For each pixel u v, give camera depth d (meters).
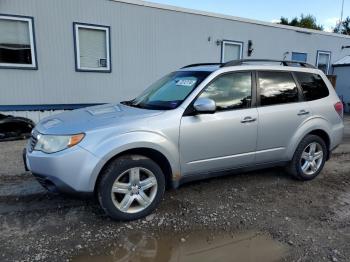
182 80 4.03
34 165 3.15
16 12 8.14
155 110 3.59
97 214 3.45
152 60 10.52
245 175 4.85
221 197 3.98
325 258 2.74
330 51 16.08
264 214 3.55
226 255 2.78
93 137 3.08
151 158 3.46
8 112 8.44
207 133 3.64
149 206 3.40
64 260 2.63
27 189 4.11
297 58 14.77
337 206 3.82
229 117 3.79
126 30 9.83
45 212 3.47
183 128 3.48
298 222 3.38
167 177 3.62
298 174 4.57
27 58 8.53
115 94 10.05
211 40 11.70
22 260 2.61
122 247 2.85
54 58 8.86
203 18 11.34
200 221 3.36
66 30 8.88
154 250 2.83
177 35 10.87
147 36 10.26
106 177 3.12
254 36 12.91
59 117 3.66
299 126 4.42
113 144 3.10
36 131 3.44
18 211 3.49
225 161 3.88
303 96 4.54
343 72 15.89
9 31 8.21
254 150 4.08
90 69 9.46
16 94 8.53
